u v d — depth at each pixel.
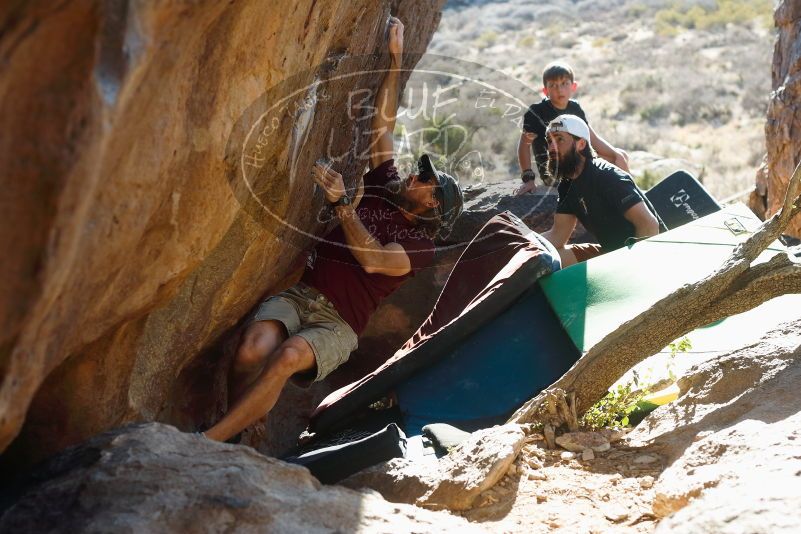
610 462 3.40
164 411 4.09
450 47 33.53
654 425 3.58
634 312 4.58
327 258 4.20
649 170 16.66
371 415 4.82
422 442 4.03
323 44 3.50
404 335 6.34
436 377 4.68
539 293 4.84
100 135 1.81
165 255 2.72
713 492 2.67
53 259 1.85
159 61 2.06
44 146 1.77
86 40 1.75
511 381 4.58
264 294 4.68
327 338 4.08
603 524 3.00
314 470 3.52
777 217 3.85
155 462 2.60
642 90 25.53
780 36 7.13
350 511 2.64
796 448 2.87
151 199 2.39
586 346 4.52
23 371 2.04
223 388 4.94
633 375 4.23
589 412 3.79
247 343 4.04
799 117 6.60
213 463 2.67
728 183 16.98
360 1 3.87
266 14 2.72
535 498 3.17
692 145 20.73
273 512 2.51
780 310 4.61
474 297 5.05
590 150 5.32
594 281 4.77
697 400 3.54
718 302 3.81
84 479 2.50
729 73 27.16
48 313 2.04
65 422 2.96
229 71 2.65
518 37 36.12
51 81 1.75
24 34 1.69
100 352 2.87
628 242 5.02
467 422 4.49
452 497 3.17
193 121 2.52
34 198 1.80
